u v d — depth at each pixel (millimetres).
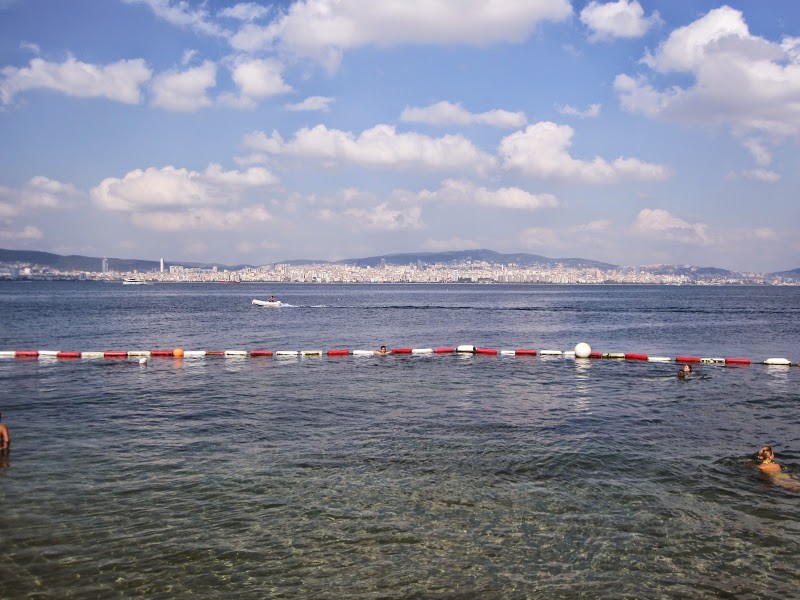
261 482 15391
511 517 13430
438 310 110688
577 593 10555
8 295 179000
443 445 18812
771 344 53625
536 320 84812
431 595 10445
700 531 12867
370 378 32188
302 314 95688
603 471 16469
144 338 55250
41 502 14000
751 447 18906
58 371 34125
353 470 16344
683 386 30062
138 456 17516
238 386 29406
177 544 12062
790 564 11570
